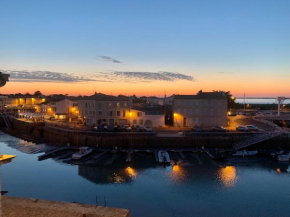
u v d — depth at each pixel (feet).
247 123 253.65
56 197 108.27
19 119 314.55
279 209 97.86
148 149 187.42
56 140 222.48
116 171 142.61
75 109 310.24
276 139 188.96
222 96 238.48
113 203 102.47
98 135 197.98
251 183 124.47
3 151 190.90
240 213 94.53
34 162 159.94
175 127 230.27
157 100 363.56
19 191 114.52
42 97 477.77
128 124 241.35
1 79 24.14
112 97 250.98
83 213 31.63
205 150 183.32
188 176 133.80
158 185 121.60
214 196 109.29
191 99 235.40
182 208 98.22
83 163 157.79
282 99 296.10
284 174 137.59
